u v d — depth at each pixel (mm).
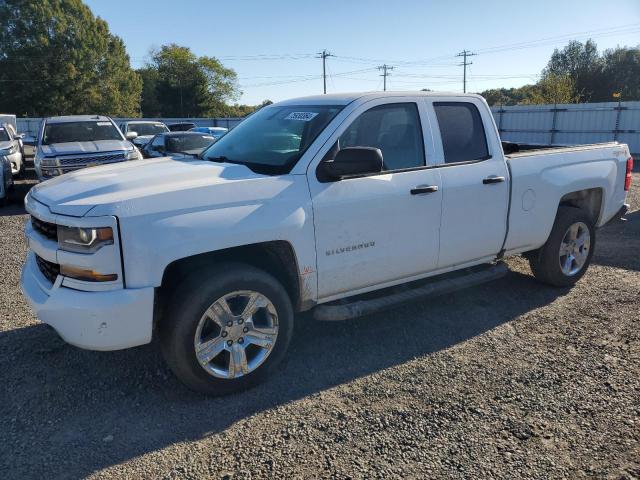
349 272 3959
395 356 4082
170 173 3633
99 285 3133
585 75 61938
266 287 3553
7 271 6297
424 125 4379
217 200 3381
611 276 5867
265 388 3643
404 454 2922
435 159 4387
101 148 11945
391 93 4305
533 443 2994
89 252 3111
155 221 3189
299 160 3783
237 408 3402
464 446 2979
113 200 3162
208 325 3467
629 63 60812
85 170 4086
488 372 3805
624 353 4047
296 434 3117
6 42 51750
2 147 13766
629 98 60594
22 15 51594
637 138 24250
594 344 4211
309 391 3598
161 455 2947
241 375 3549
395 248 4148
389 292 4469
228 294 3412
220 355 3564
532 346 4207
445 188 4340
